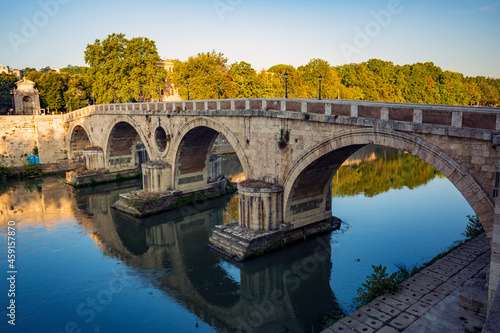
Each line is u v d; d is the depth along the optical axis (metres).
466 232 26.36
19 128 58.59
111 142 50.97
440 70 111.12
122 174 52.91
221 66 63.75
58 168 58.59
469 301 15.63
